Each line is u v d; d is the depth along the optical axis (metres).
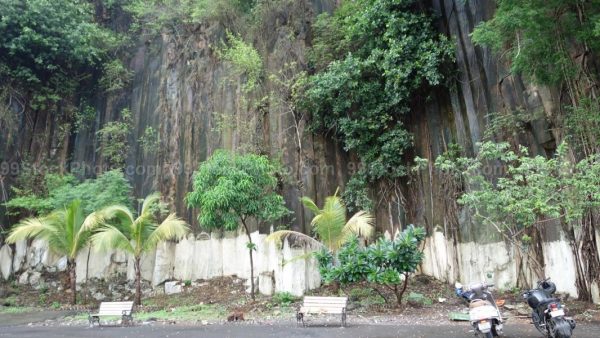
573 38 10.59
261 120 16.77
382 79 14.94
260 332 9.01
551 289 7.05
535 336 7.52
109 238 13.69
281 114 16.44
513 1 9.98
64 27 19.05
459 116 13.80
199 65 19.12
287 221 14.94
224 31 19.19
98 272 16.83
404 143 14.62
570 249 10.59
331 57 16.42
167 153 18.41
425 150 14.88
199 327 10.03
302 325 9.70
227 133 17.28
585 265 10.16
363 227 12.77
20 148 18.98
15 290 16.41
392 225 14.91
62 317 12.68
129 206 17.16
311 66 16.86
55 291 16.50
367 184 15.52
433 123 14.70
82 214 15.29
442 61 13.73
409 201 15.01
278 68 17.05
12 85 19.27
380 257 10.59
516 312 9.97
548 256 11.23
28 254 17.38
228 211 12.70
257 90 17.19
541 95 11.48
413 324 9.31
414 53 13.93
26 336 9.55
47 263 17.25
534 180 8.87
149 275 16.53
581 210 8.53
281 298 12.97
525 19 9.58
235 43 17.56
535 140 11.68
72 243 14.84
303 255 12.65
